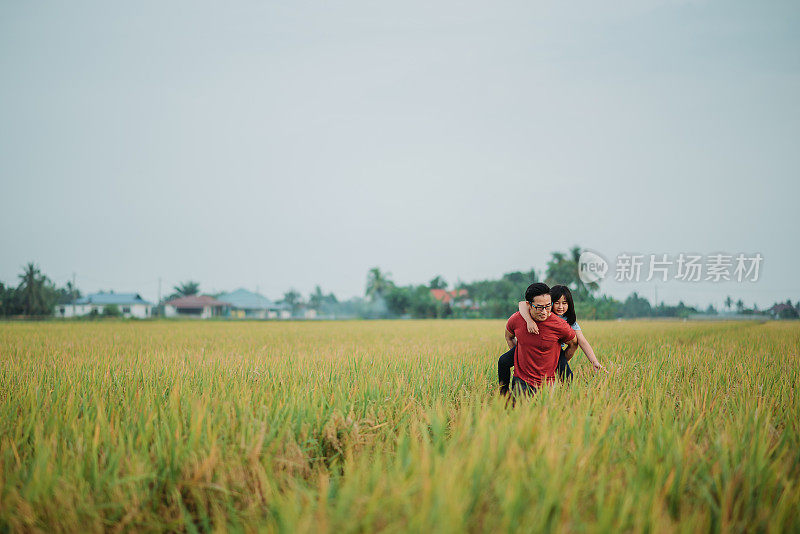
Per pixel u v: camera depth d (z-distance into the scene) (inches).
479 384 239.0
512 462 102.4
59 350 459.2
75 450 134.0
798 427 151.3
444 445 125.3
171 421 149.1
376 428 156.3
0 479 114.3
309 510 95.6
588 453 113.7
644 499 96.7
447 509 84.2
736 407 183.0
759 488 110.7
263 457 128.3
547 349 207.5
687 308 3774.6
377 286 3826.3
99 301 3415.4
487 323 1747.0
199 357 372.2
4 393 211.8
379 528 88.8
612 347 436.1
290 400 173.3
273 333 864.9
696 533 93.1
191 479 119.8
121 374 265.6
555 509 93.1
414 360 321.1
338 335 789.2
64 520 106.6
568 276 2952.8
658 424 144.2
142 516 112.6
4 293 2743.6
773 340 594.9
